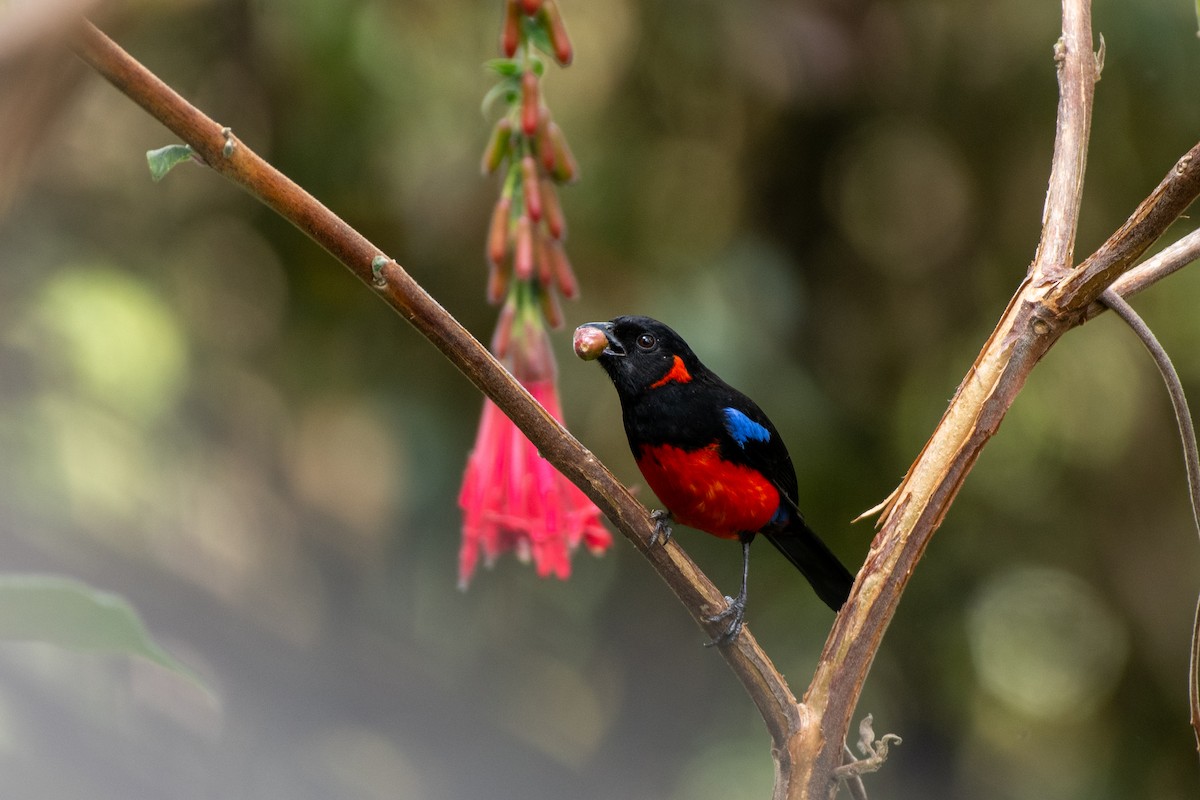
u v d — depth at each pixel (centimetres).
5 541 1123
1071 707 1298
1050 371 1227
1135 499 1234
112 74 332
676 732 1357
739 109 1114
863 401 1177
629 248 1091
